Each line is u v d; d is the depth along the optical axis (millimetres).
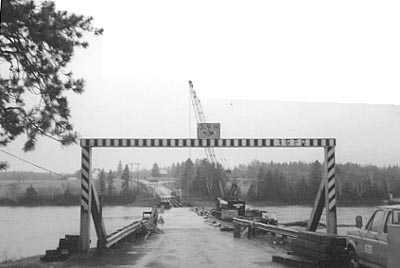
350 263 13938
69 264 16172
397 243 8883
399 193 60625
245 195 75188
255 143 21500
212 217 59062
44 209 48094
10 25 11195
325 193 21906
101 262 16656
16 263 16656
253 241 25656
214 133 22219
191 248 21750
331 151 21734
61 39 11617
